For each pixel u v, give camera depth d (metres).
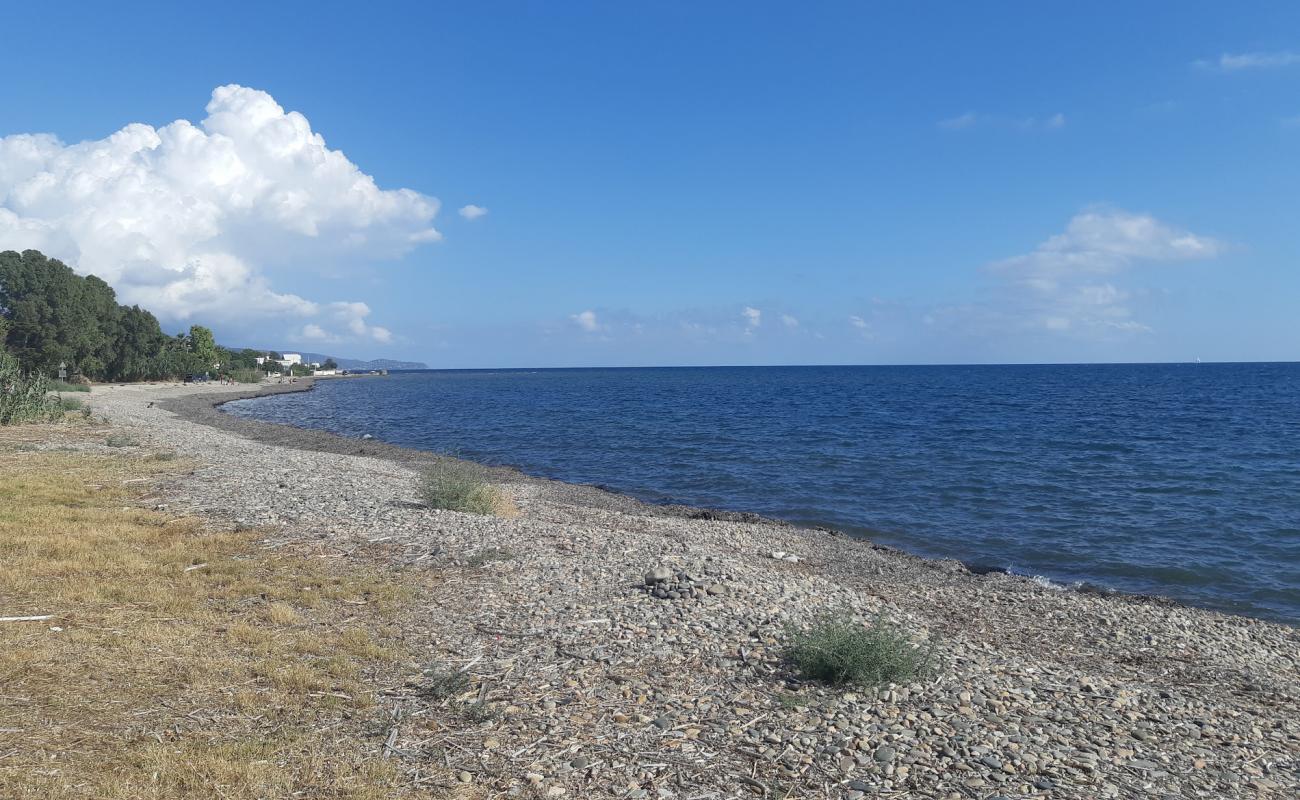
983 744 7.60
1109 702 9.12
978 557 20.44
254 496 19.33
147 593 10.78
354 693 8.13
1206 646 12.91
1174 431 51.25
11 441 28.67
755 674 9.21
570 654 9.62
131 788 5.82
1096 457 38.53
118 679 7.90
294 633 9.76
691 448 43.12
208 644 9.10
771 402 89.75
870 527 23.83
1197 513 25.34
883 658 9.09
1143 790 6.92
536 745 7.25
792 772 6.95
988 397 97.88
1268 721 9.23
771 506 27.14
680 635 10.39
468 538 15.70
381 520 17.11
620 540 16.45
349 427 56.88
